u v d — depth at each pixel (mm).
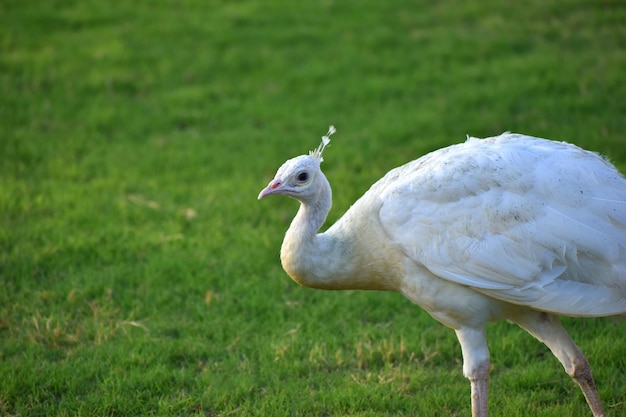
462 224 7176
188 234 11852
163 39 18234
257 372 9062
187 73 16828
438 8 19219
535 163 7227
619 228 7000
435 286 7395
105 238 11688
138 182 13312
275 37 18016
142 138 14797
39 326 9672
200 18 19203
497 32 17734
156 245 11547
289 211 12492
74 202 12648
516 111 14773
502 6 18984
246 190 12922
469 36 17641
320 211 7715
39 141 14578
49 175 13570
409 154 13680
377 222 7547
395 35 17906
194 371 9125
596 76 15500
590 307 7000
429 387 8758
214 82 16578
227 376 8969
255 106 15609
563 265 7043
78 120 15375
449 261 7184
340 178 13031
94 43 18109
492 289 7141
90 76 16812
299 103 15641
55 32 18719
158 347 9398
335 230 7820
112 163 13914
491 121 14336
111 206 12547
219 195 12852
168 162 13883
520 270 7051
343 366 9164
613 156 12852
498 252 7074
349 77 16438
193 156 14008
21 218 12141
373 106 15398
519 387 8688
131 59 17375
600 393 8438
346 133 14523
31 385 8688
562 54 16531
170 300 10398
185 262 11086
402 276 7559
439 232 7227
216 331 9742
